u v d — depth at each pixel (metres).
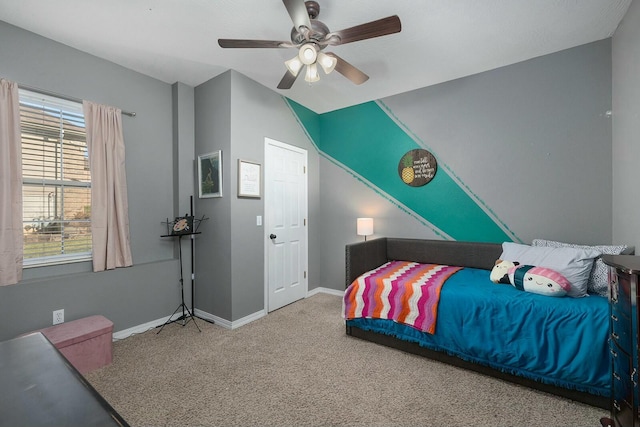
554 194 2.57
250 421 1.54
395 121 3.43
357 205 3.75
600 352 1.58
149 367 2.06
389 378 1.92
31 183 2.21
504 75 2.78
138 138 2.82
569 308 1.70
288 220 3.53
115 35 2.26
